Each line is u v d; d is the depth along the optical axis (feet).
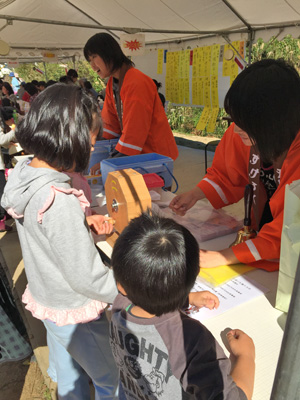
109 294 3.10
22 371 6.31
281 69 3.13
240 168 5.03
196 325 2.23
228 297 3.48
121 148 7.28
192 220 5.16
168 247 2.17
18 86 40.65
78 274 2.94
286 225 2.89
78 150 2.97
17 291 8.32
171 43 19.36
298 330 1.19
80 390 4.24
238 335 2.82
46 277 3.21
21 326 6.40
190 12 14.60
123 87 7.23
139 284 2.17
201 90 17.58
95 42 6.90
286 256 3.01
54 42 22.39
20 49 22.98
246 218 4.30
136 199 4.31
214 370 2.05
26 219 3.05
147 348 2.31
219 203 5.37
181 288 2.20
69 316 3.37
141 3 14.32
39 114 2.88
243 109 3.21
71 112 2.89
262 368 2.66
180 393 2.28
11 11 16.33
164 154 7.88
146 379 2.40
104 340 3.69
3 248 10.54
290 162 3.52
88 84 20.97
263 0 11.87
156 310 2.26
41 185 2.90
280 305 3.22
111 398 3.95
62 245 2.87
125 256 2.23
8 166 14.58
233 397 2.02
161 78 20.79
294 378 1.26
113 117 8.66
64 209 2.86
